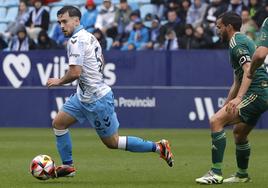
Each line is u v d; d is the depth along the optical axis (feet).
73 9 102.83
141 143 106.32
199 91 231.71
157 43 248.32
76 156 150.82
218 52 230.07
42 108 237.86
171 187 100.42
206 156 150.30
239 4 248.52
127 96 234.58
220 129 101.60
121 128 233.55
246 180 107.65
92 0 262.06
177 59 232.32
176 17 249.96
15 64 238.48
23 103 238.68
